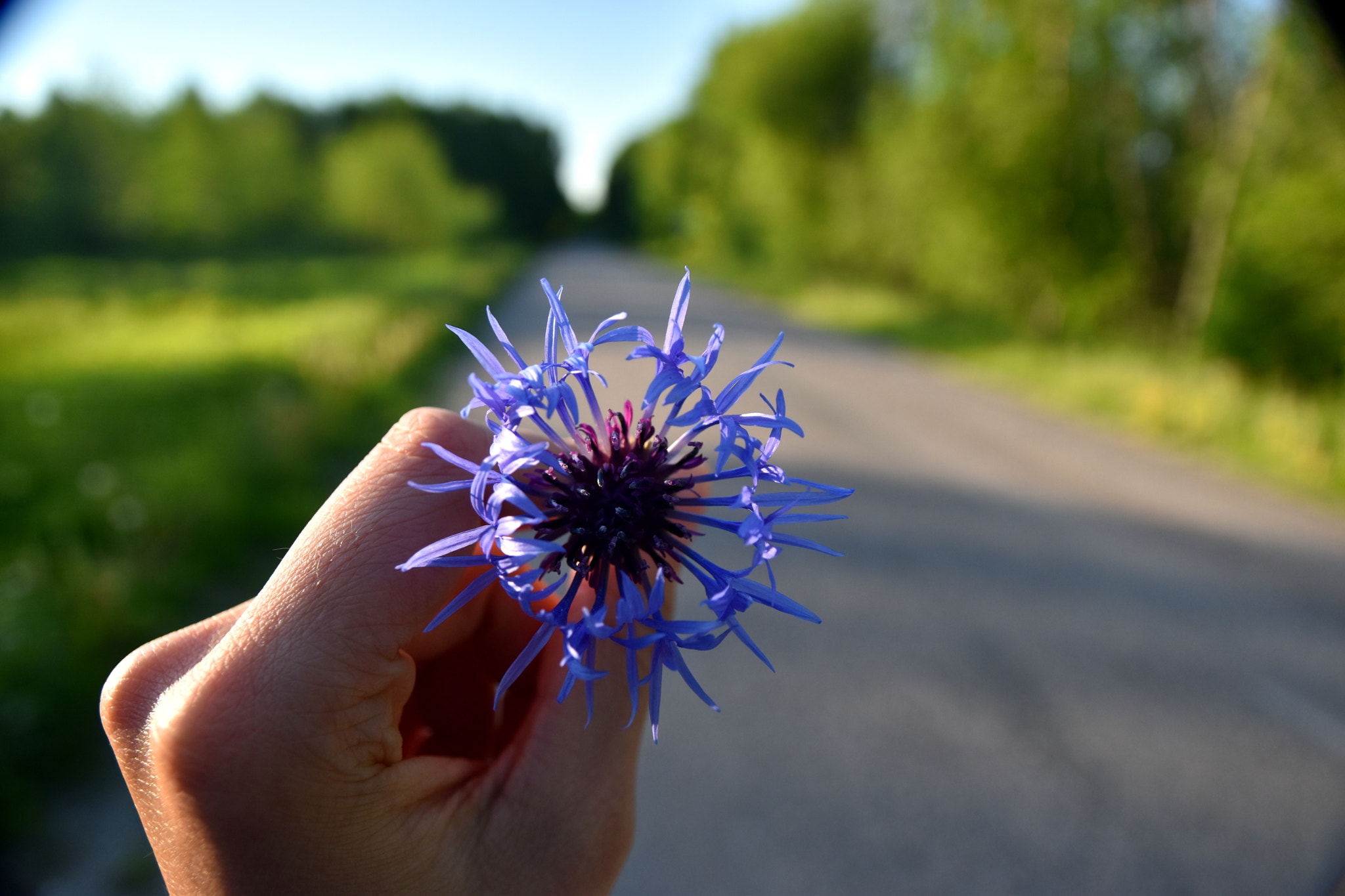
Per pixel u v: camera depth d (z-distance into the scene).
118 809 3.07
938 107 19.83
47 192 36.62
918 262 24.52
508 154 97.06
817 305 28.52
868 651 4.90
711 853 3.35
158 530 5.02
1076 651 4.94
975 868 3.30
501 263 41.28
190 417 8.46
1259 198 12.88
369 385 10.03
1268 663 4.84
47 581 4.11
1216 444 9.75
